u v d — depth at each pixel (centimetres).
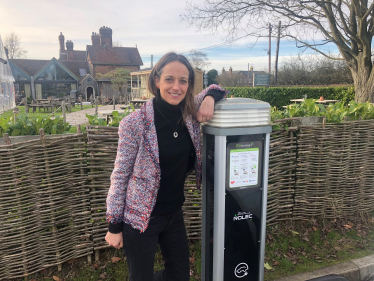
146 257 169
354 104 404
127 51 4416
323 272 274
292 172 339
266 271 276
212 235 194
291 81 2672
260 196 196
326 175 340
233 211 189
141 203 159
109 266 267
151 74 165
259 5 1200
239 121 176
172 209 175
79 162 255
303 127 325
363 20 1160
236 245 194
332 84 2453
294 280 263
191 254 289
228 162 182
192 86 170
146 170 158
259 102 182
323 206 346
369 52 1216
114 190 159
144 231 165
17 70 3575
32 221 241
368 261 290
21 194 236
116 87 3275
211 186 189
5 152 225
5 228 234
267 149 191
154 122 162
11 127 273
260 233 200
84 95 3806
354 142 343
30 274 252
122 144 158
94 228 267
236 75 3688
